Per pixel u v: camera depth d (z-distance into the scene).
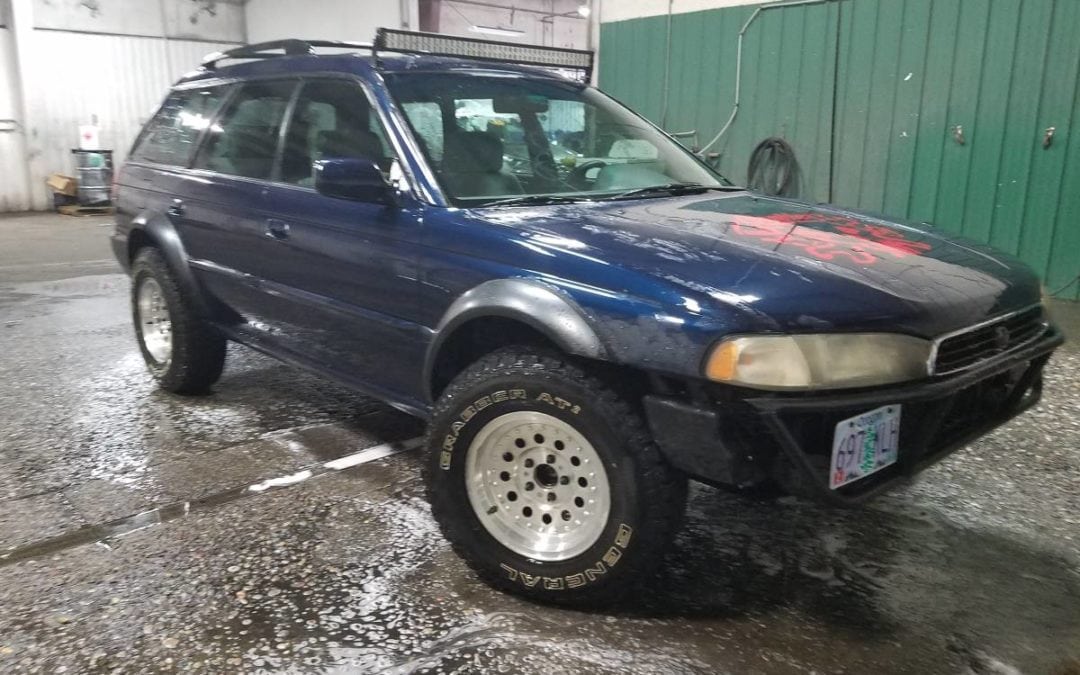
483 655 2.26
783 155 7.64
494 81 3.39
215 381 4.41
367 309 3.06
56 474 3.41
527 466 2.49
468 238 2.64
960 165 6.67
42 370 4.90
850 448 2.11
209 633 2.35
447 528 2.59
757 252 2.36
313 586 2.59
